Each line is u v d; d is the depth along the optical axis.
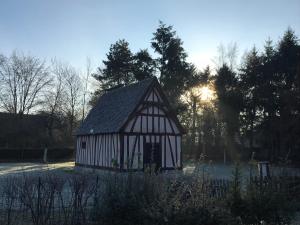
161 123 23.98
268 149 42.22
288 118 36.44
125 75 48.84
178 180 8.85
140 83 25.62
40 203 8.92
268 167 11.21
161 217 7.27
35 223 8.85
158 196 8.05
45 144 49.62
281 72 40.66
